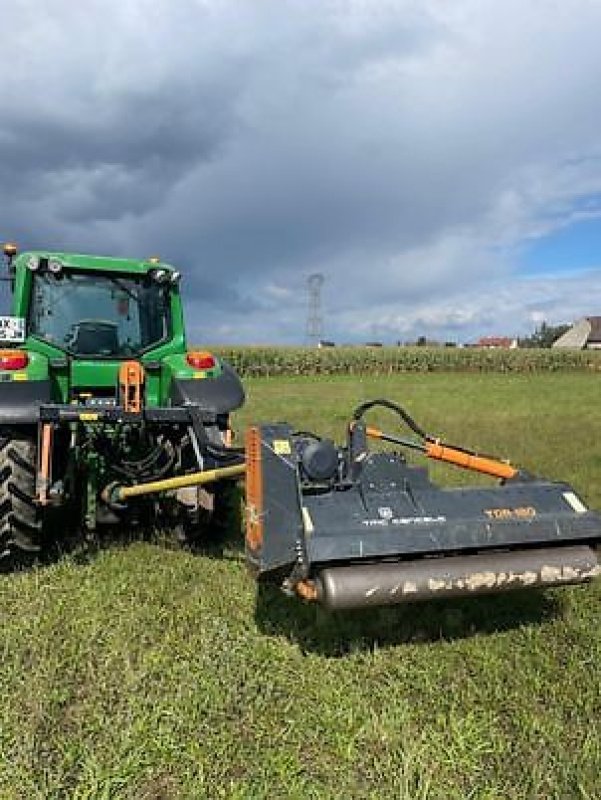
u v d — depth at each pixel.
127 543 4.85
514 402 16.66
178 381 4.78
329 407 14.91
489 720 2.66
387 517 2.95
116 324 5.18
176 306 5.38
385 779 2.34
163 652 3.18
